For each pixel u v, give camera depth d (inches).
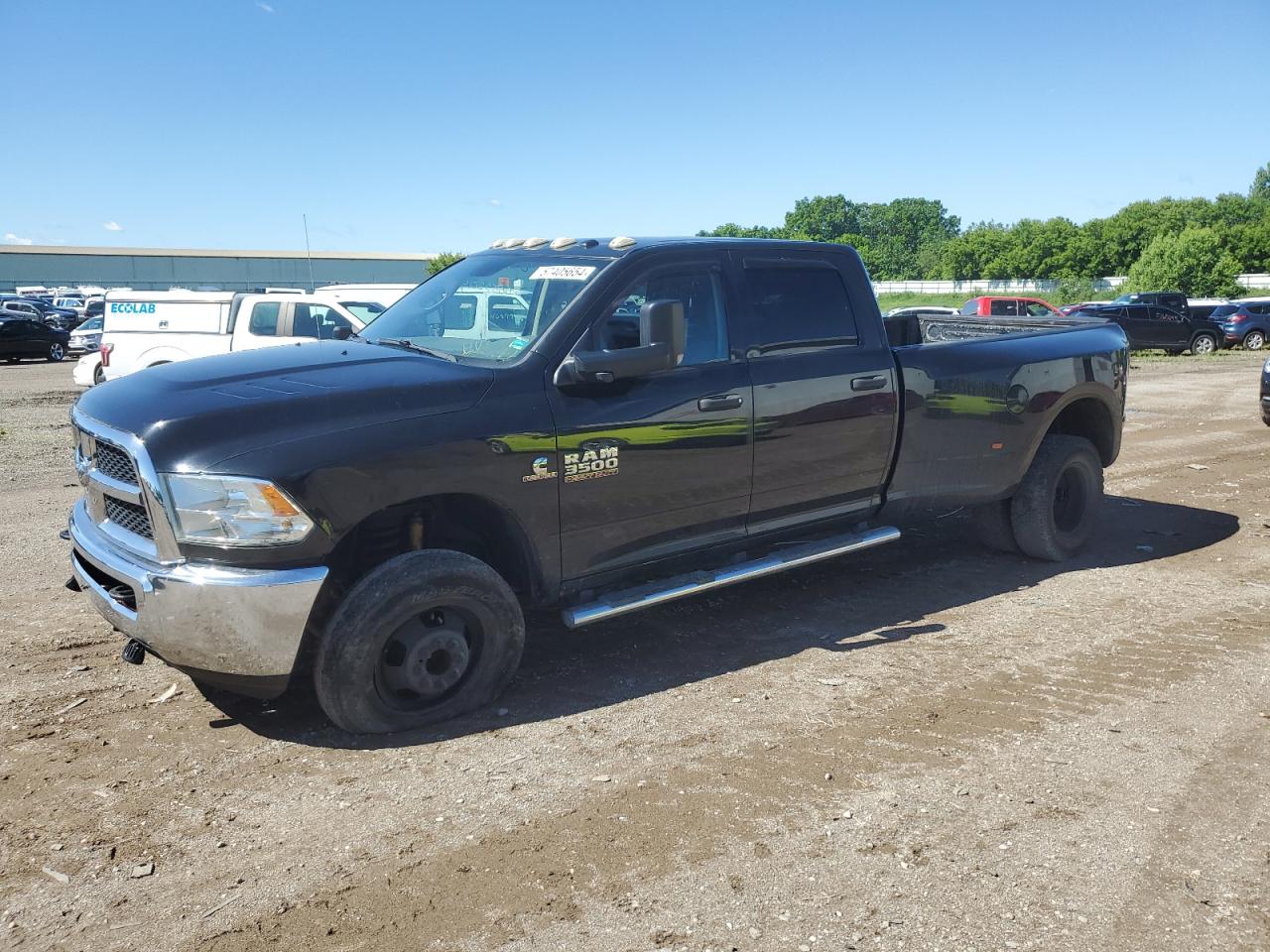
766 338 180.7
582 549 159.9
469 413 144.9
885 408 196.1
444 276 194.2
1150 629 193.0
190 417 132.9
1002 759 139.1
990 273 3526.1
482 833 120.0
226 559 130.0
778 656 178.7
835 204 5989.2
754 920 103.3
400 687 145.2
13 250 3371.1
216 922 103.2
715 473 172.4
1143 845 117.4
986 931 101.5
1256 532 270.8
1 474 363.3
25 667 171.6
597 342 160.4
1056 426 256.7
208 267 3639.3
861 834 119.7
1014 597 213.6
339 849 116.8
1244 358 989.2
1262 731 147.7
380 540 152.2
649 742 144.5
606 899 106.9
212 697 159.8
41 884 109.9
